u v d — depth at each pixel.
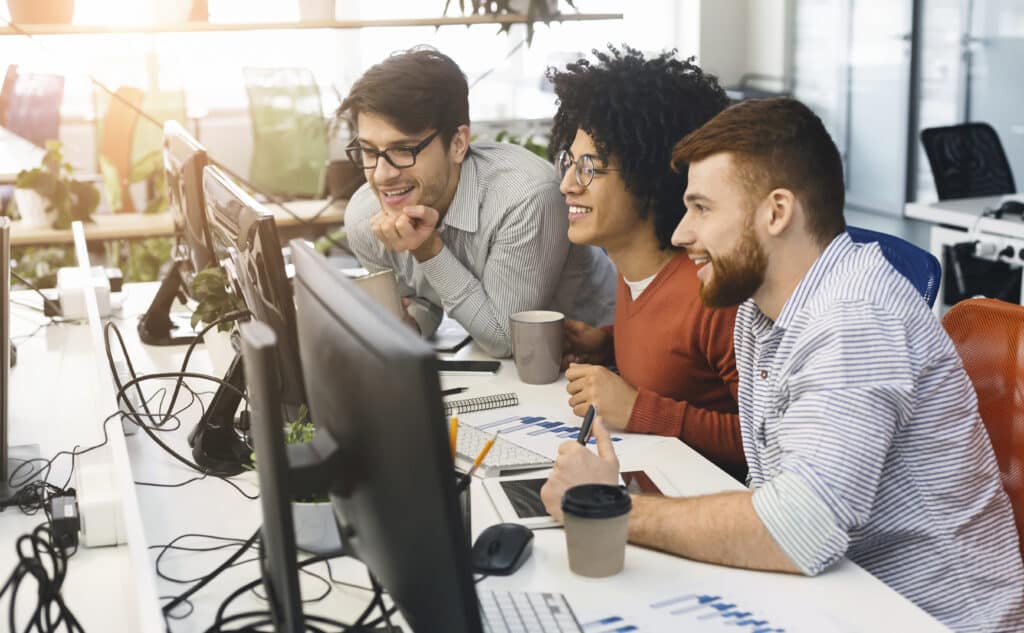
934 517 1.34
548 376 2.04
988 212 3.61
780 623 1.15
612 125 1.89
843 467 1.23
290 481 0.97
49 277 3.35
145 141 4.77
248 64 5.38
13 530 1.51
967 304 1.57
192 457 1.71
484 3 3.36
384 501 0.93
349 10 3.65
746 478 1.65
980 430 1.38
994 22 6.04
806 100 7.74
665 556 1.32
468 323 2.21
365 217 2.45
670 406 1.76
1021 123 5.94
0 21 3.18
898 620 1.16
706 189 1.36
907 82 6.73
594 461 1.43
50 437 1.86
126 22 3.23
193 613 1.23
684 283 1.87
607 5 6.00
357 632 1.17
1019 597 1.36
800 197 1.34
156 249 4.48
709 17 8.03
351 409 0.94
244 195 1.71
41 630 1.18
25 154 4.17
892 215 7.07
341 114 2.51
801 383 1.29
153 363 2.25
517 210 2.17
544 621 1.16
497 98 6.73
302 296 1.12
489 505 1.50
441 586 0.91
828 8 7.37
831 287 1.33
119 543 1.46
